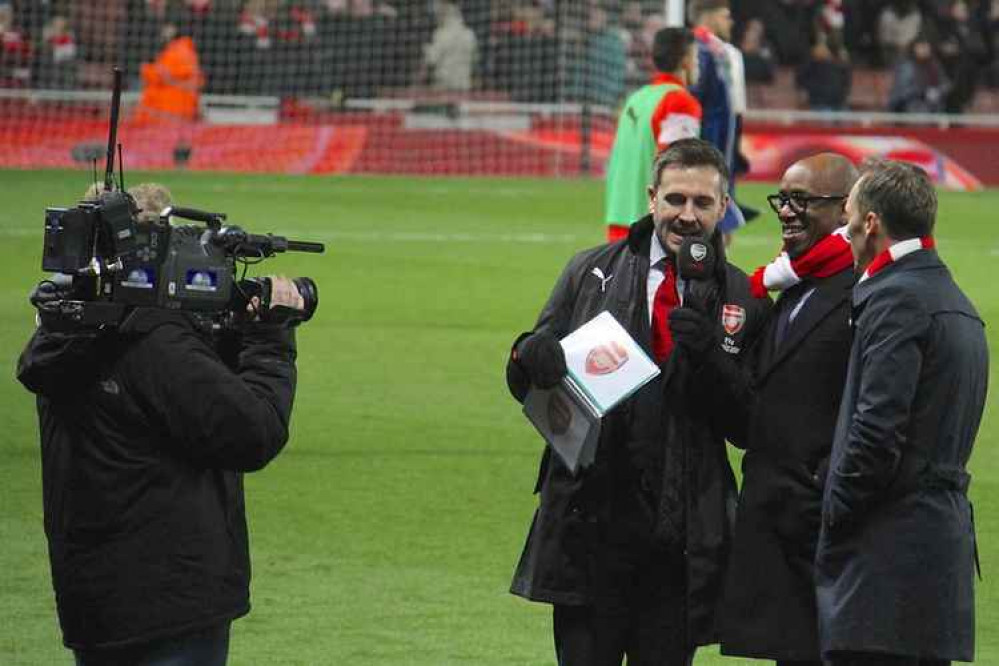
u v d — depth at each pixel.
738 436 9.91
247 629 13.34
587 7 58.78
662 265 10.11
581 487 9.85
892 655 9.13
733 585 9.70
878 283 9.15
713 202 9.88
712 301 9.93
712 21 25.73
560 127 55.91
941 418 9.10
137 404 8.70
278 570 14.86
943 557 9.11
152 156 52.91
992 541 16.08
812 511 9.57
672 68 21.98
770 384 9.71
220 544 8.86
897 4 63.56
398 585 14.53
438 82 57.84
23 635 13.07
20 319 26.47
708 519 9.78
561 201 47.12
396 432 20.00
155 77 53.03
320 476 17.97
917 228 9.20
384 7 58.34
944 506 9.13
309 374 23.02
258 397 8.89
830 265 9.66
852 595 9.16
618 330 9.75
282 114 55.47
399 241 37.59
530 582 9.97
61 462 8.85
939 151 55.25
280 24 58.44
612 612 9.93
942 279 9.17
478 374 23.36
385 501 17.09
